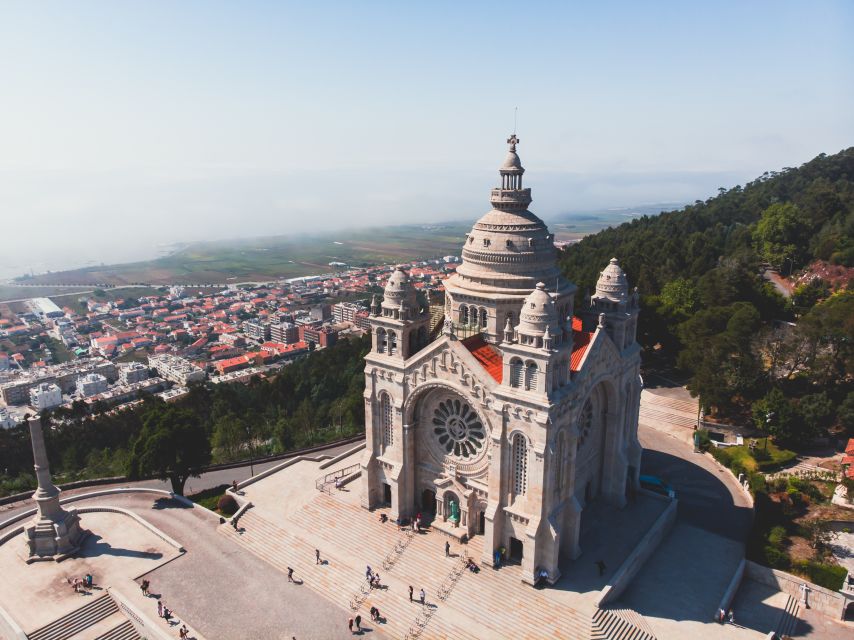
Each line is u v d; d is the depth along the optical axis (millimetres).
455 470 83625
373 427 89750
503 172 84812
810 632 73125
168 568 85062
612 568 78500
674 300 162500
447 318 87375
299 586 81000
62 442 147250
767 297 165875
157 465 101062
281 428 143000
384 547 84812
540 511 73812
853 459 102562
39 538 87000
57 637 73000
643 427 131625
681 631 71438
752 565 82125
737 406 129250
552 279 86125
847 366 118188
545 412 71125
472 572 78250
